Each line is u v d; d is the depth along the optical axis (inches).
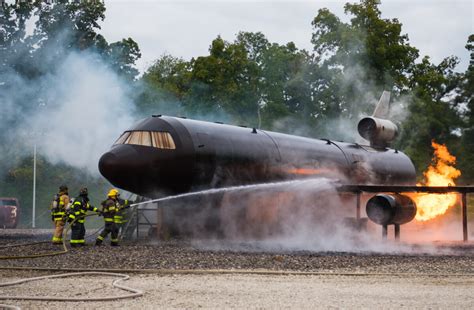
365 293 382.6
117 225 746.2
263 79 2696.9
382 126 1224.8
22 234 1082.7
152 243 778.8
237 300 355.9
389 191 892.0
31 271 502.0
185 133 797.2
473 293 385.4
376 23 2383.1
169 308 330.3
